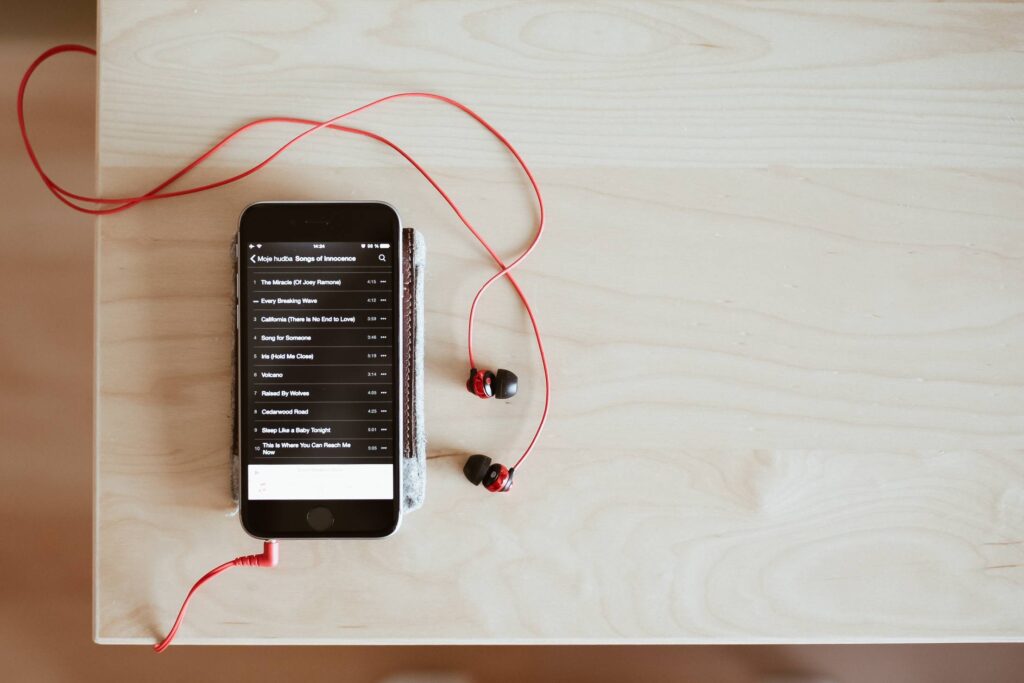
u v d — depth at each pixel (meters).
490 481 0.53
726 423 0.56
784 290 0.57
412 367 0.55
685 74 0.57
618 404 0.56
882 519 0.56
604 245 0.57
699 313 0.57
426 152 0.56
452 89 0.56
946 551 0.56
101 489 0.54
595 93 0.57
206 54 0.56
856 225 0.57
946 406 0.57
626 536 0.56
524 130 0.57
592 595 0.55
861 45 0.57
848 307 0.57
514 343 0.56
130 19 0.56
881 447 0.57
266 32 0.56
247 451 0.53
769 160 0.57
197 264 0.55
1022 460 0.57
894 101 0.57
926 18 0.57
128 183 0.55
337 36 0.56
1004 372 0.57
